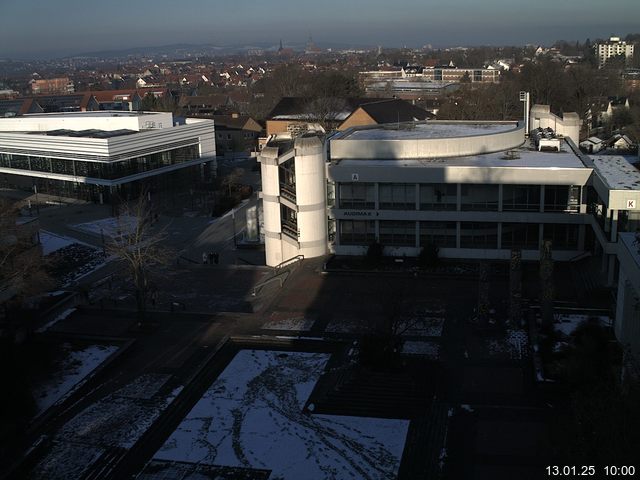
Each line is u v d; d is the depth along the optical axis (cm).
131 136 10181
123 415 4241
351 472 3594
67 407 4362
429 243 6856
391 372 4497
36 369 4828
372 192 6869
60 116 12156
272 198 6931
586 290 5772
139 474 3669
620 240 4125
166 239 8181
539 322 5131
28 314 5856
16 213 6384
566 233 6594
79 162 10400
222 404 4325
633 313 3847
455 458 3669
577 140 8569
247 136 15262
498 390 4312
